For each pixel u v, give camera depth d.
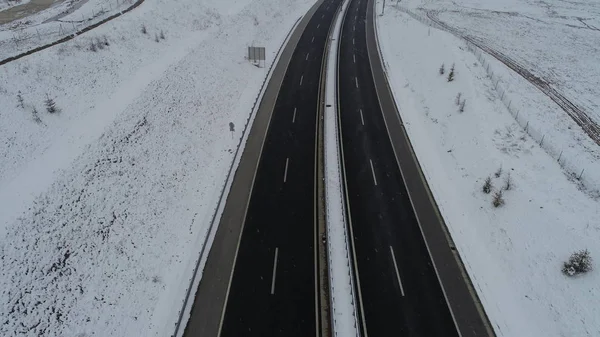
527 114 28.02
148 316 15.10
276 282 15.99
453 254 17.58
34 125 21.16
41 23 35.88
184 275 16.64
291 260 17.02
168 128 24.86
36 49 27.16
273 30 46.84
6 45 28.73
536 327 14.67
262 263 16.84
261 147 24.84
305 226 18.86
